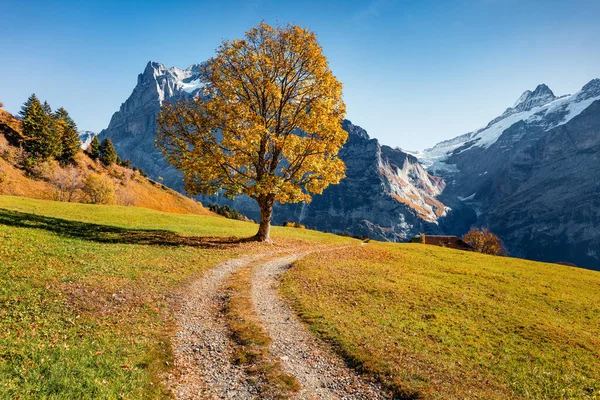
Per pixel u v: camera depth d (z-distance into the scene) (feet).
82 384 31.50
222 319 54.34
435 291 78.18
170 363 39.63
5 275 51.85
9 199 161.99
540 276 116.78
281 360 42.11
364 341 47.85
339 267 93.91
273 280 78.84
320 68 112.78
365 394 36.55
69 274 58.70
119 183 503.20
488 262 139.54
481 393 37.78
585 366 48.01
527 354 50.06
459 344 50.72
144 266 73.82
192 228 157.99
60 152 428.15
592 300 89.40
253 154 109.29
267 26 111.55
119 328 44.75
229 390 35.73
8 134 404.36
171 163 107.86
